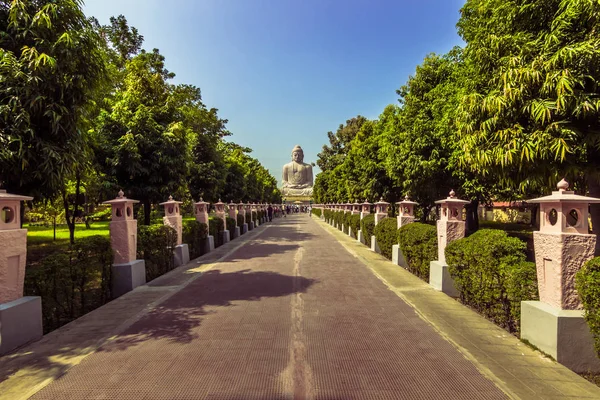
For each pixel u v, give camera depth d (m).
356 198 21.52
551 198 3.84
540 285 4.07
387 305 5.78
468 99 5.85
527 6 5.13
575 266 3.73
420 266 7.88
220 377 3.40
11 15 5.04
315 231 22.64
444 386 3.23
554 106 4.53
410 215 9.69
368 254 11.88
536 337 3.99
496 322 5.00
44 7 5.18
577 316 3.64
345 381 3.32
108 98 11.89
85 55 5.79
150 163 10.96
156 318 5.18
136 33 17.39
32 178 5.59
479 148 5.67
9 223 4.30
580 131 4.73
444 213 6.99
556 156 4.61
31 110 5.05
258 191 37.56
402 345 4.14
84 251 5.72
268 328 4.71
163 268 8.77
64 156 5.48
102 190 10.53
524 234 14.05
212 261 10.52
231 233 17.84
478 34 6.39
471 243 5.51
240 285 7.23
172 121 12.06
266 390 3.16
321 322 4.94
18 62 4.93
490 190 10.16
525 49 4.97
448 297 6.30
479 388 3.20
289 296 6.35
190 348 4.07
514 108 5.07
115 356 3.89
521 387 3.21
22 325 4.22
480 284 5.23
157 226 8.71
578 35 4.61
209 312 5.43
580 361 3.64
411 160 11.25
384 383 3.28
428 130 10.98
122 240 7.00
